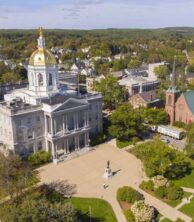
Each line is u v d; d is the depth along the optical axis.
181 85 158.50
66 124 96.88
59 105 93.56
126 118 103.88
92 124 111.12
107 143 107.06
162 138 111.38
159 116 118.25
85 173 86.44
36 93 103.31
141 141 108.00
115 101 147.12
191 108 118.69
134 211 65.06
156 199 73.44
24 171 73.44
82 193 76.19
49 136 95.31
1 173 67.06
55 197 73.75
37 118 95.06
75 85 136.50
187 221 65.31
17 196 67.06
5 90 129.88
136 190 76.19
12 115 89.06
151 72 196.50
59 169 88.88
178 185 78.88
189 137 92.50
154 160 80.00
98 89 146.25
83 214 67.75
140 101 138.12
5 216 54.84
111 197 74.50
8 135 93.12
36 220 51.12
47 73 102.50
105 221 65.69
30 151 96.12
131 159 94.75
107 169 83.62
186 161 83.50
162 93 141.25
